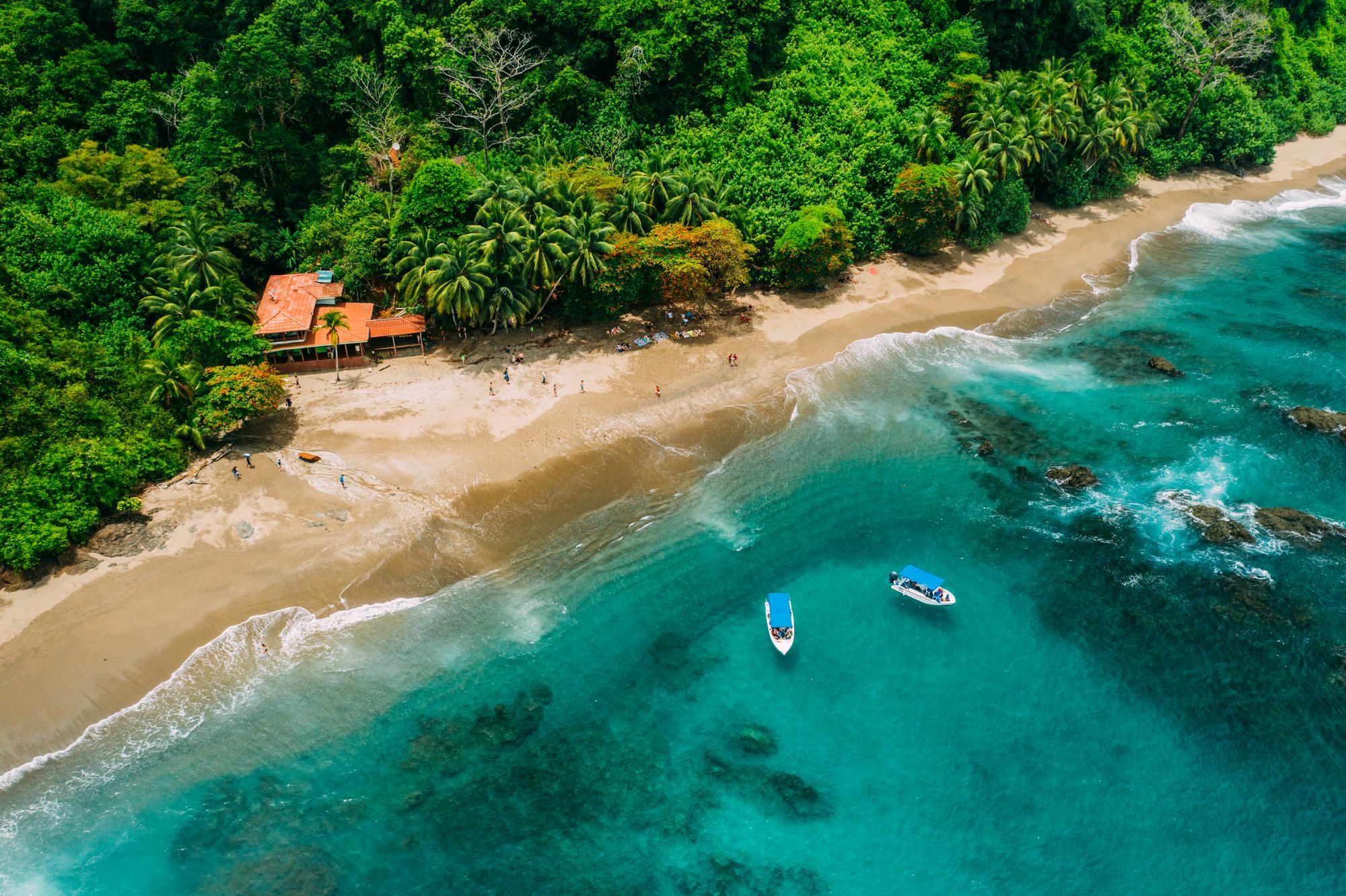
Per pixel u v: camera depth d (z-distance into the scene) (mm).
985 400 78250
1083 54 118938
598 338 82250
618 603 58750
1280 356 83312
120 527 60156
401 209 79062
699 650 55781
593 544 62875
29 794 46500
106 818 45656
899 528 65125
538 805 46812
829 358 82125
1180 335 87312
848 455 71812
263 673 52844
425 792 47281
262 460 66188
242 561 58531
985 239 99625
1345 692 51375
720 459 70938
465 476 66438
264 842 44656
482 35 95125
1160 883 42969
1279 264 101688
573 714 51656
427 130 93812
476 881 43188
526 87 95938
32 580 56219
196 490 63312
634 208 82438
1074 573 60406
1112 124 105438
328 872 43344
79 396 62688
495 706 51969
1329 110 141125
